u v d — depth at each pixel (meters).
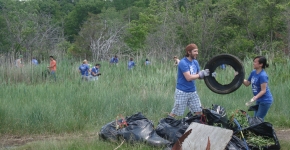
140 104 10.63
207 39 23.77
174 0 30.88
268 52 21.75
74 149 6.91
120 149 6.68
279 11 25.30
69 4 64.81
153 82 14.42
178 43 24.52
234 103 10.95
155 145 6.71
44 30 32.16
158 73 15.92
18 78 16.56
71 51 27.89
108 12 48.47
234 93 11.87
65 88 12.36
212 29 24.02
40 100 10.35
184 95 7.76
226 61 7.58
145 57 20.62
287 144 7.18
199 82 14.05
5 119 9.06
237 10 25.25
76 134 8.81
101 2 54.12
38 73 17.23
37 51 25.83
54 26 37.47
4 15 28.86
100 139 7.34
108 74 17.88
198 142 6.24
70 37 49.34
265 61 7.62
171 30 24.88
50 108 9.55
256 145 6.66
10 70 16.59
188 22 24.53
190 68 7.70
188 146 6.27
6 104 9.99
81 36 28.70
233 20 25.55
